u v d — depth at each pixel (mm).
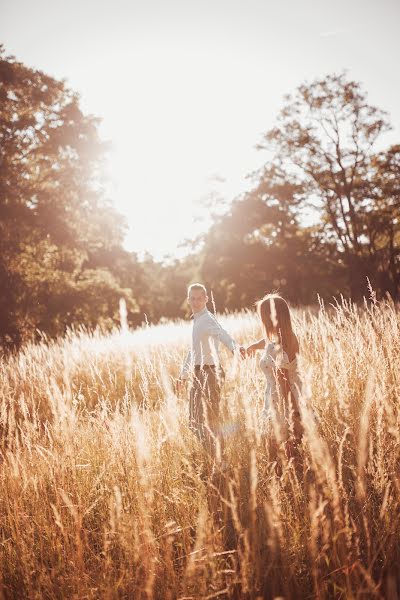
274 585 2268
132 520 2574
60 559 2566
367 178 31766
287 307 3479
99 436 3678
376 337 4059
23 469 3123
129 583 2365
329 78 29922
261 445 2994
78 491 3014
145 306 48156
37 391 5508
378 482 2439
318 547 2359
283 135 31531
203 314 4199
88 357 7930
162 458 3070
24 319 20062
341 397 2725
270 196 35250
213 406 3566
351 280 30172
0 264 20125
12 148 20938
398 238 33188
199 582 2205
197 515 2697
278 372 3270
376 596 2008
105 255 35531
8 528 2943
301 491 2539
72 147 22422
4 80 20984
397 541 2342
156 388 4457
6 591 2547
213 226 40594
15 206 19875
